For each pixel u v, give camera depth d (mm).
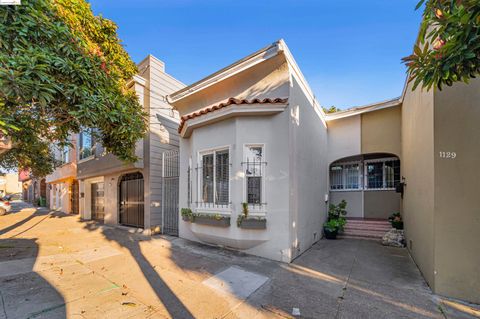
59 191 17484
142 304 3352
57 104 3820
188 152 7395
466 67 2426
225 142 5855
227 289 3848
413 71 3062
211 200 6133
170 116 9453
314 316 3078
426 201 4207
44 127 4453
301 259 5453
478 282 3354
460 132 3561
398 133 8312
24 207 20734
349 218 9539
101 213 11844
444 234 3598
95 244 6926
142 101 8578
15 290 3752
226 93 6785
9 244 6941
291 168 5406
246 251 5727
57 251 6168
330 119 9391
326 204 9070
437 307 3270
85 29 4703
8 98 2986
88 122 4090
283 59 5492
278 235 5277
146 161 8555
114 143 5555
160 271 4660
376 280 4270
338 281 4223
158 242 7062
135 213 9469
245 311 3188
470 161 3479
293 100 5699
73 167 13523
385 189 9492
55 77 3537
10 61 2854
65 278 4297
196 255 5688
